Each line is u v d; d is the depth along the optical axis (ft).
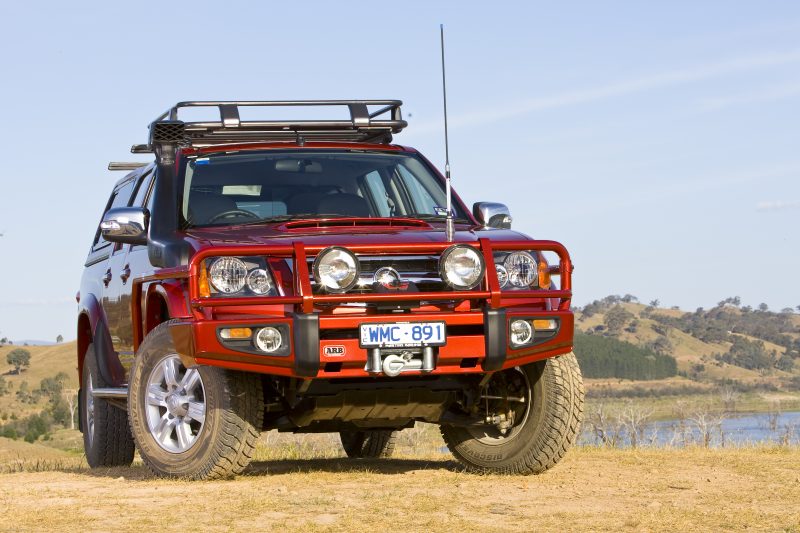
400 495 20.18
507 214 26.30
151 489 21.25
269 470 26.78
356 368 21.49
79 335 34.47
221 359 21.09
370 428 25.73
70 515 17.99
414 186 27.17
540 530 16.49
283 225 23.94
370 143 28.81
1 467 38.34
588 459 29.50
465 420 24.21
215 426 22.18
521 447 24.21
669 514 18.10
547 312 22.57
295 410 23.34
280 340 21.13
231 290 21.43
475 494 20.62
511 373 24.76
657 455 31.32
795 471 25.43
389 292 21.50
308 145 27.55
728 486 22.34
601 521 17.42
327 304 21.34
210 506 18.79
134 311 25.98
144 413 23.58
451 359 21.76
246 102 27.14
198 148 26.96
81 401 34.04
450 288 22.02
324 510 18.33
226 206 25.27
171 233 24.36
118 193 33.81
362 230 23.36
